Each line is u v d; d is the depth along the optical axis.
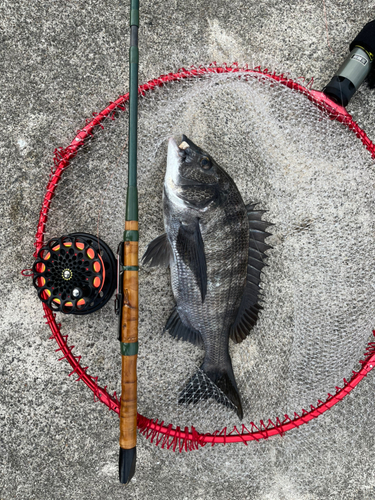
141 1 0.58
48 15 0.58
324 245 0.58
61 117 0.57
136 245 0.45
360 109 0.58
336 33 0.59
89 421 0.57
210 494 0.57
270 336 0.57
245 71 0.54
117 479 0.57
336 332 0.57
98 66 0.58
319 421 0.58
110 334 0.57
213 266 0.50
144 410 0.56
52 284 0.50
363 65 0.53
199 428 0.56
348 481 0.58
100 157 0.56
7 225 0.57
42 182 0.57
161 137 0.55
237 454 0.57
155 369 0.56
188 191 0.49
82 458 0.57
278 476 0.57
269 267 0.57
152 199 0.56
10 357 0.57
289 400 0.57
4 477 0.56
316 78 0.59
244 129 0.56
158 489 0.57
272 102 0.56
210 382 0.54
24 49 0.58
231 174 0.57
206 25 0.58
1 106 0.57
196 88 0.55
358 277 0.57
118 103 0.53
